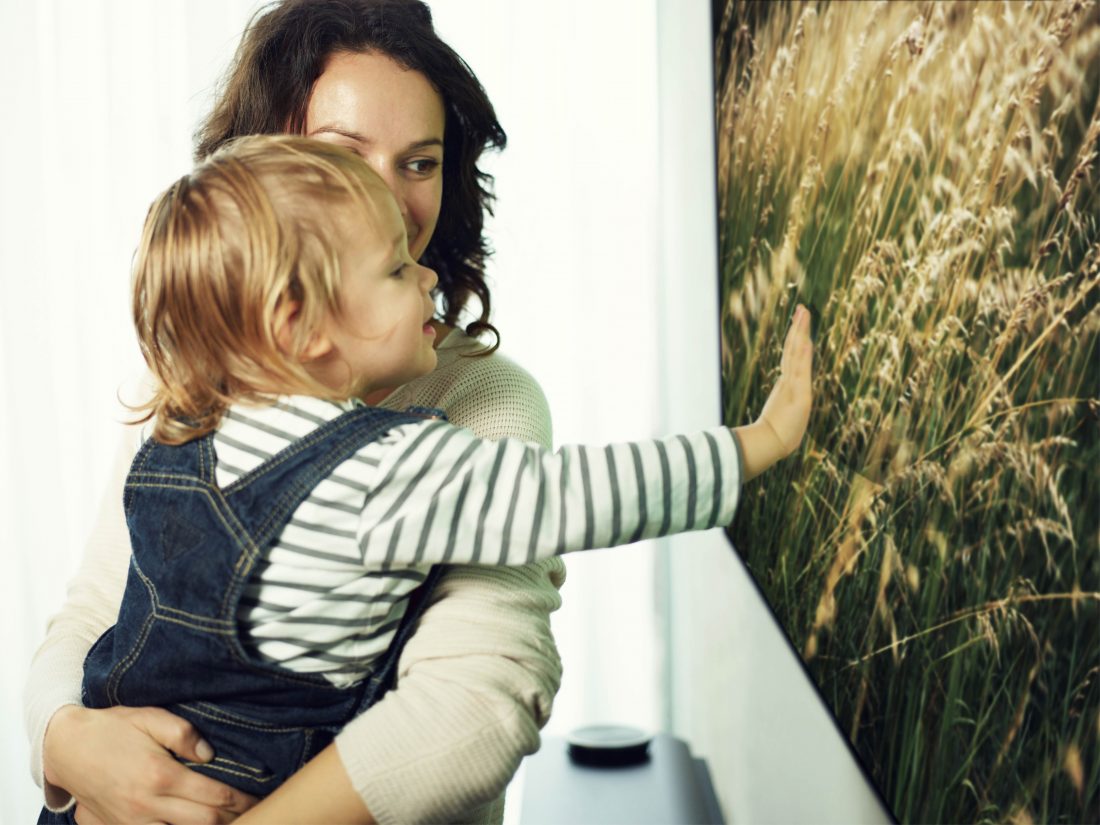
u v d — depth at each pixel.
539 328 3.02
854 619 0.81
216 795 0.79
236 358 0.79
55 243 2.92
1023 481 0.50
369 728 0.73
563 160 2.99
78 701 0.90
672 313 2.62
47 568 2.93
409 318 0.83
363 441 0.76
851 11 0.78
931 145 0.62
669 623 3.02
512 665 0.76
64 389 2.95
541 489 0.74
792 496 1.04
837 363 0.84
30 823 2.89
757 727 1.50
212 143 1.04
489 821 0.89
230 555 0.77
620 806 1.95
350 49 0.95
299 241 0.78
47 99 2.90
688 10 2.08
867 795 0.89
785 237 1.01
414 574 0.78
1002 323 0.52
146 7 2.89
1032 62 0.49
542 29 2.96
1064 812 0.47
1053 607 0.48
